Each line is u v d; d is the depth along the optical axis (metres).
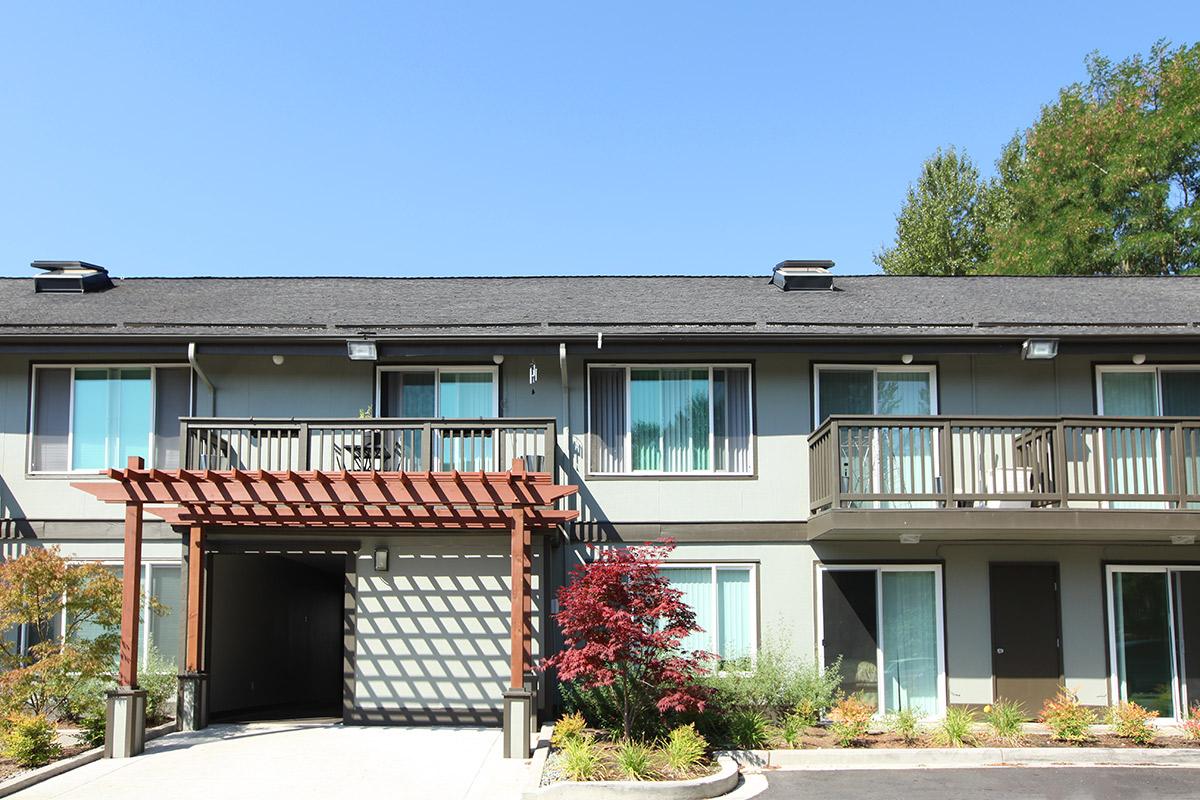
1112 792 10.37
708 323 14.54
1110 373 15.08
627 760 10.72
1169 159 30.22
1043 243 31.34
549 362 14.95
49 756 11.39
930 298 16.58
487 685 14.00
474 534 14.07
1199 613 14.38
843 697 14.09
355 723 13.96
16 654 13.68
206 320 15.06
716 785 10.38
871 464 13.05
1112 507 14.20
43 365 15.09
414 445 14.33
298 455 13.73
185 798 9.96
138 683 13.50
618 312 15.42
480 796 10.11
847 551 14.48
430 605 14.16
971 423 13.11
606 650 11.52
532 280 18.30
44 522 14.74
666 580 12.41
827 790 10.55
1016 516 12.89
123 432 15.00
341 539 14.24
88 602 12.37
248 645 16.62
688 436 14.83
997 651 14.26
